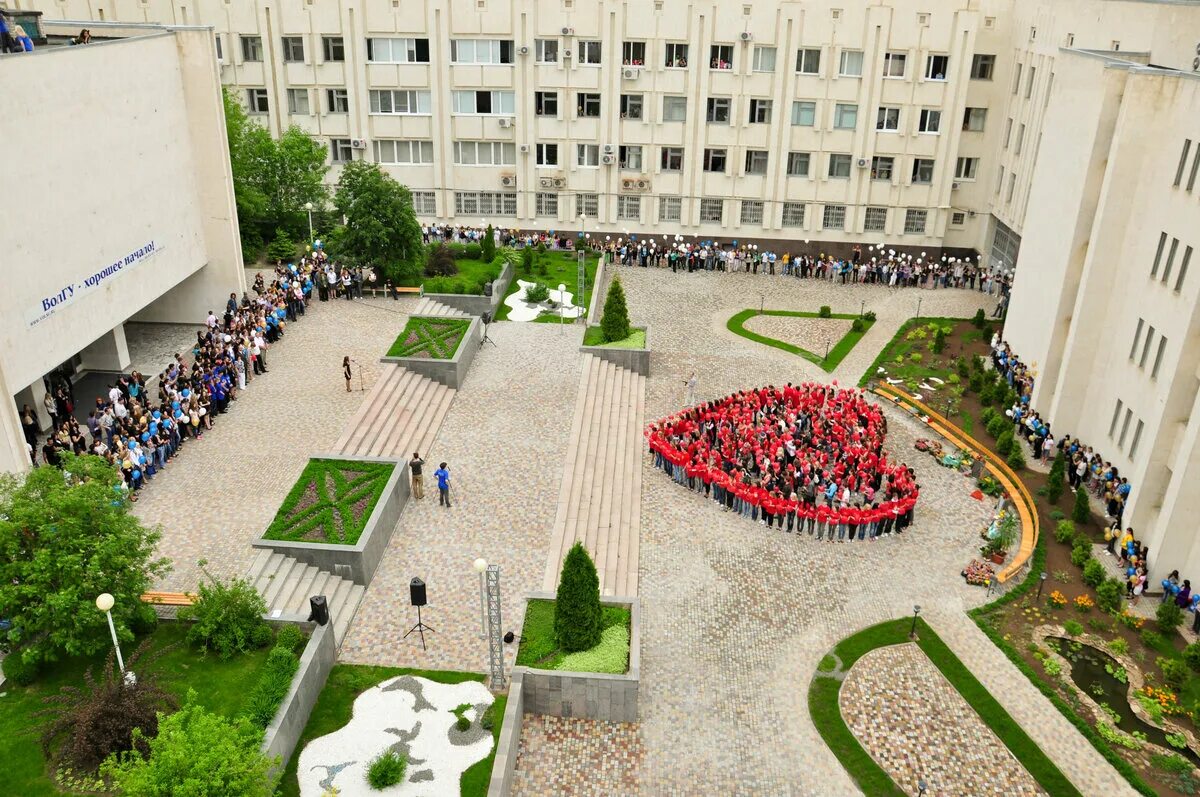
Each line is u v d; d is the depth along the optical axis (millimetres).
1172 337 34469
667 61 64375
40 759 22609
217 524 31641
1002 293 59875
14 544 23672
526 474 37000
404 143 67562
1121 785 25500
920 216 67062
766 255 66062
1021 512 37844
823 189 66875
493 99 66062
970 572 33531
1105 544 36312
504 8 63281
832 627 30781
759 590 32312
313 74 65688
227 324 43875
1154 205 37188
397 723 25172
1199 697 28797
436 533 33219
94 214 36250
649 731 26250
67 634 23938
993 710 27781
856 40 62625
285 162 58500
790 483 36719
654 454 39562
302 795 22969
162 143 41812
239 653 25953
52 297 33469
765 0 62031
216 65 43906
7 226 30781
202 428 37656
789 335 55438
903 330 56688
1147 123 37500
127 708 22547
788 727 26688
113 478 25953
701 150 66375
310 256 55062
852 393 44469
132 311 39594
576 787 24344
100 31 43125
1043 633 31312
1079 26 52875
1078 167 42500
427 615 29203
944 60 62969
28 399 36219
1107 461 39781
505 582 30750
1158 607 32344
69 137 34344
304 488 33062
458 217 69500
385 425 38594
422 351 44156
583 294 55406
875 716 27312
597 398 43719
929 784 25156
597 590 27078
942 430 44438
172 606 27516
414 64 65000
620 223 69312
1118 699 28766
